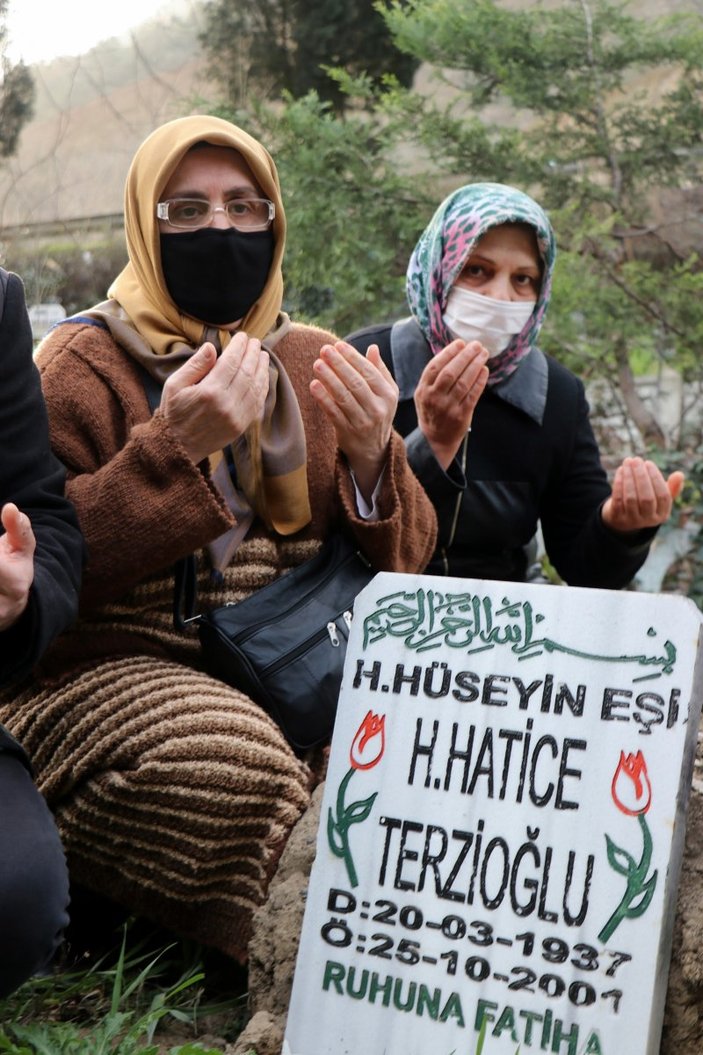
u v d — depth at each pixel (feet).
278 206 9.91
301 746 8.90
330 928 7.01
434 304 12.15
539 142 26.13
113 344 9.59
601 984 6.35
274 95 33.58
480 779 6.88
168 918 8.44
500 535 12.01
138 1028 7.23
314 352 10.41
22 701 8.84
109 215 28.12
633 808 6.49
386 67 34.04
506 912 6.64
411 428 12.13
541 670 6.88
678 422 25.68
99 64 29.48
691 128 25.48
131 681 8.52
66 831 8.42
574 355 24.90
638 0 29.81
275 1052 7.17
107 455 9.17
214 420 8.55
